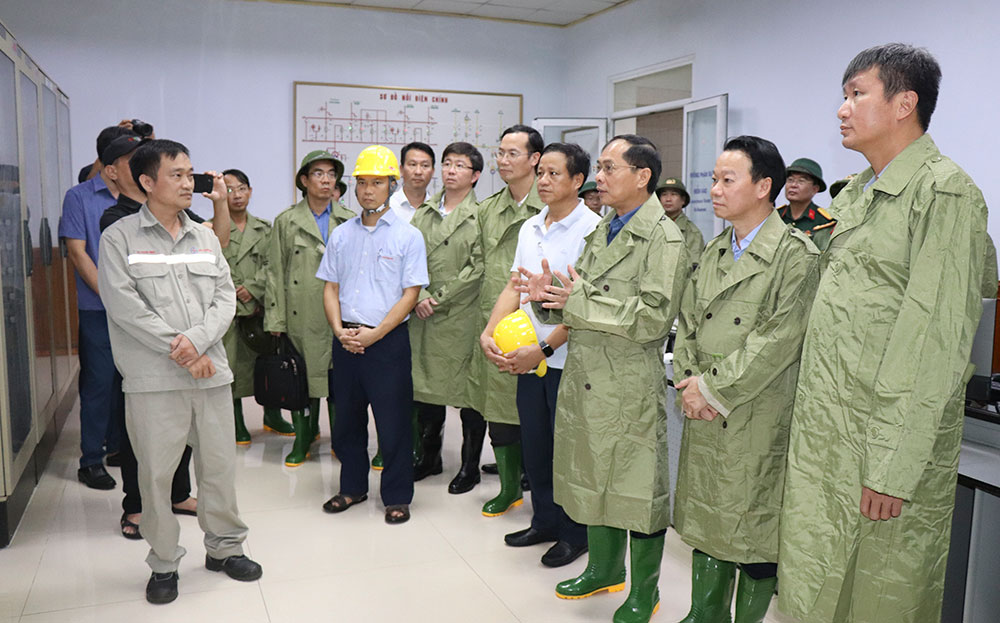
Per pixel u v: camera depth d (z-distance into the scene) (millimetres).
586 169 2857
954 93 3990
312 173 3928
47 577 2787
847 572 1688
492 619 2525
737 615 2133
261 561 2939
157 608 2568
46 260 4152
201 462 2656
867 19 4418
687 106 5734
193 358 2457
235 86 6344
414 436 4113
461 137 7086
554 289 2391
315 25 6523
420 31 6855
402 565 2920
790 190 4207
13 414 3090
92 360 3658
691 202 5836
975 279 1571
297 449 4141
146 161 2443
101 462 3771
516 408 3301
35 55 5801
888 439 1570
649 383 2322
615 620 2455
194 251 2588
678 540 3244
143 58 6070
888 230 1646
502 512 3457
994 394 2412
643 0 6312
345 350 3277
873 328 1649
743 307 2008
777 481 2012
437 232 3684
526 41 7250
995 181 3828
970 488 2115
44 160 4223
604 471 2359
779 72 5027
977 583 2123
